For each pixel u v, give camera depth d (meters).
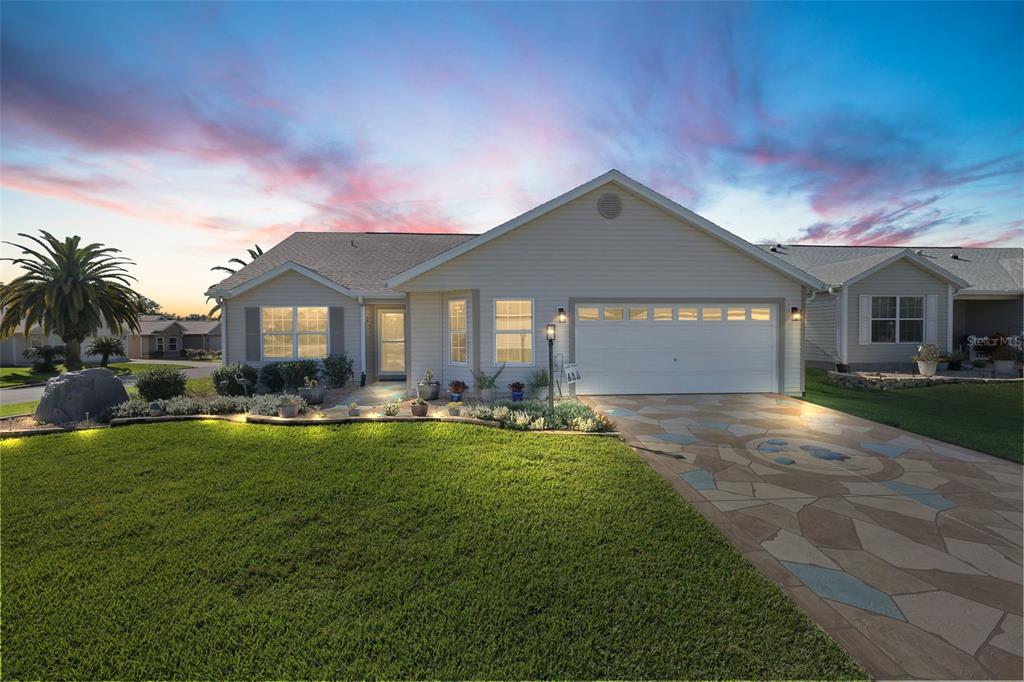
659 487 5.23
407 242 18.41
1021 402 11.65
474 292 11.69
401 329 15.39
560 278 11.80
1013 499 5.10
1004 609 3.10
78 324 23.98
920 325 16.48
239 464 5.96
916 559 3.78
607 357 11.92
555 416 8.22
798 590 3.33
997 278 18.44
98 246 24.83
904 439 7.68
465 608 3.06
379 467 5.84
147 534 4.14
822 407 10.45
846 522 4.50
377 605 3.12
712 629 2.85
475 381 11.66
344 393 12.55
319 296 14.03
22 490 5.14
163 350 47.72
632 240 11.88
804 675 2.48
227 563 3.64
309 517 4.46
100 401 9.23
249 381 12.60
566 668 2.54
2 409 12.16
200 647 2.73
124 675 2.54
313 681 2.47
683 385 12.05
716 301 12.02
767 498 5.12
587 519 4.41
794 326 12.20
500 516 4.46
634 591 3.24
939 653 2.68
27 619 2.99
